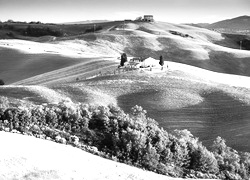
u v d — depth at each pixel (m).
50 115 30.02
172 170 27.23
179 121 69.94
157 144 28.20
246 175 31.83
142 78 93.75
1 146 22.50
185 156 28.88
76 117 30.78
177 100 78.88
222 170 30.56
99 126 31.20
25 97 78.19
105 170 23.03
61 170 21.03
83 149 26.45
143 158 26.92
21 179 18.89
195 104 77.12
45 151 23.48
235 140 58.84
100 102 77.50
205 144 59.91
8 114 28.31
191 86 87.12
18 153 21.92
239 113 72.06
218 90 84.38
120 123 31.12
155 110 74.75
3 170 19.38
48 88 85.56
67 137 27.77
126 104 78.25
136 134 27.84
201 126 67.88
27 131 27.28
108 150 27.56
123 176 22.72
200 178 27.45
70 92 82.88
